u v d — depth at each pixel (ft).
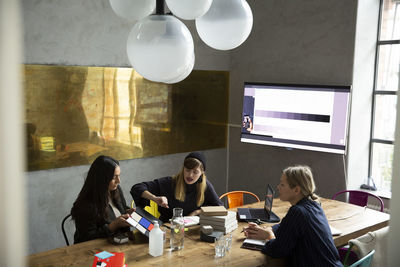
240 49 15.90
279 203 10.62
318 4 13.26
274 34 14.66
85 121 12.48
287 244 6.96
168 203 9.84
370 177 13.58
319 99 12.96
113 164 8.32
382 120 13.20
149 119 14.05
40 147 11.62
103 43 12.72
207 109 15.76
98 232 8.02
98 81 12.64
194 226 8.64
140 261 6.84
